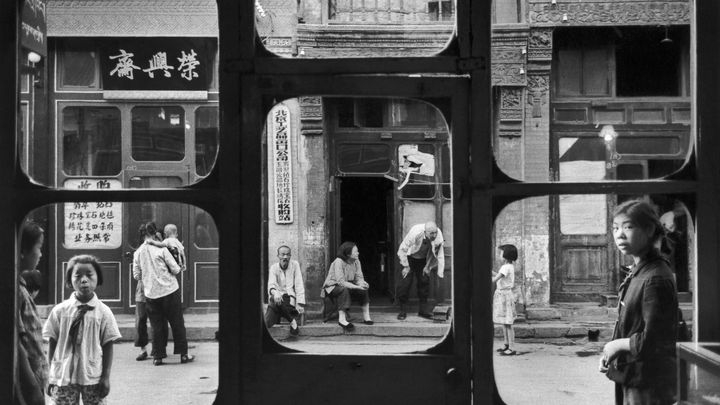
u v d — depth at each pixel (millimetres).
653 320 2242
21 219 1768
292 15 10703
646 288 2297
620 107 10938
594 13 10555
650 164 11055
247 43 1747
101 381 4109
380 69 1731
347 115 11141
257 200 1736
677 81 11039
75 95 10484
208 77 10578
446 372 1719
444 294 10953
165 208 10594
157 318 8016
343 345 9281
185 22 10406
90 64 10547
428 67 1727
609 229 10961
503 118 10758
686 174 1740
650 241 2398
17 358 1785
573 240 10992
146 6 10375
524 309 10469
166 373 7613
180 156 10648
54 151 10484
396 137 11141
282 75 1743
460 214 1717
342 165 11109
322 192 10797
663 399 2201
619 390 2418
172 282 8070
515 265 10852
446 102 1758
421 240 10398
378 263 12789
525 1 10664
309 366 1731
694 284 1717
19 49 1794
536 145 10805
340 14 11086
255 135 1739
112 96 10477
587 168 10977
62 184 10477
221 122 1738
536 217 10844
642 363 2234
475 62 1717
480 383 1706
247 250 1733
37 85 10367
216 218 1744
